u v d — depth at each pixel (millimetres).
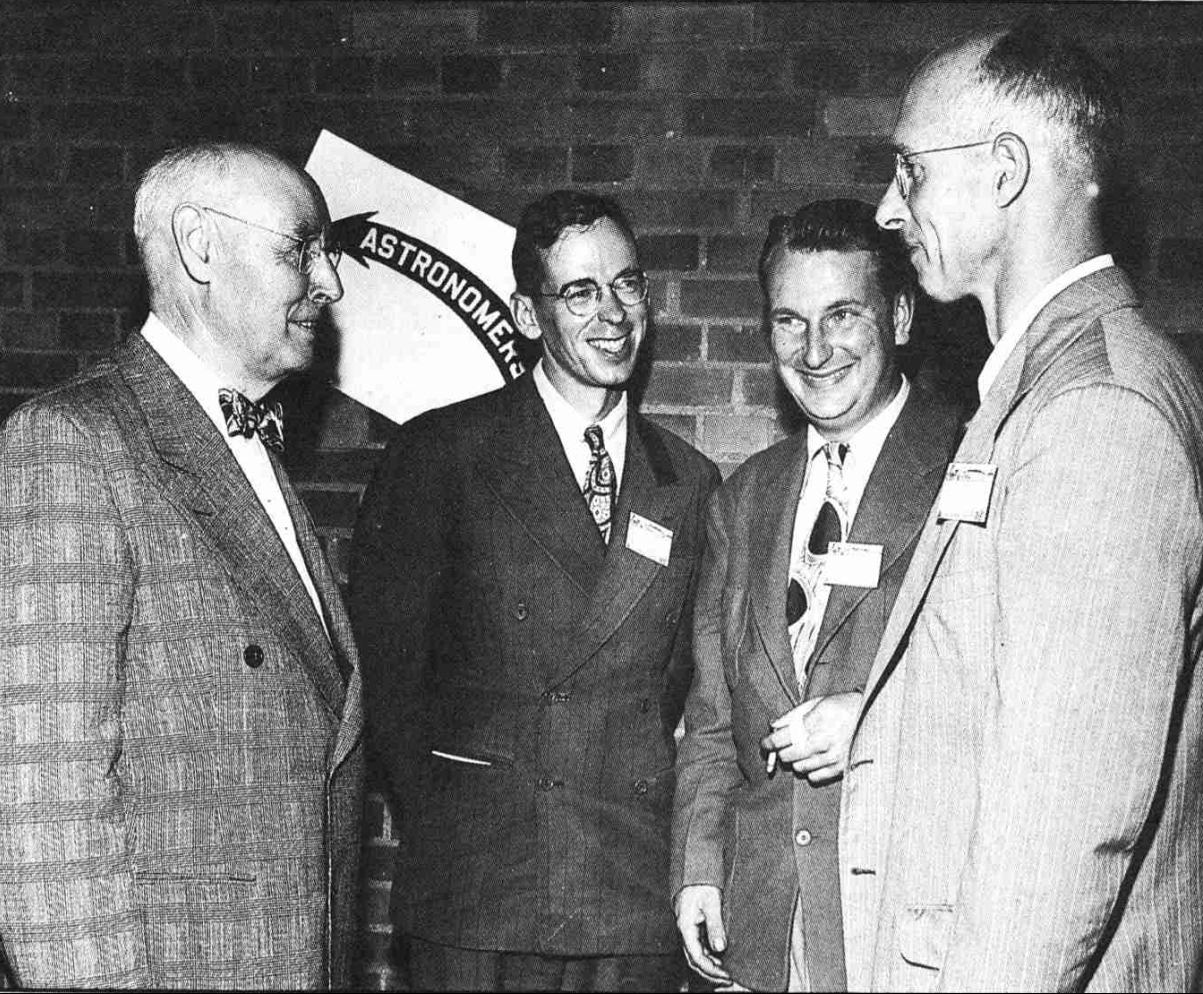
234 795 1539
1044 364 1247
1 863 1416
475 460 2061
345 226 2539
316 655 1659
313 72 2557
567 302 1997
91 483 1494
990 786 1127
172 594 1536
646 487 2057
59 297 2629
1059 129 1299
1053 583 1111
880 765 1417
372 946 2490
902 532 1770
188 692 1528
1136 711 1076
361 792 1780
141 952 1445
